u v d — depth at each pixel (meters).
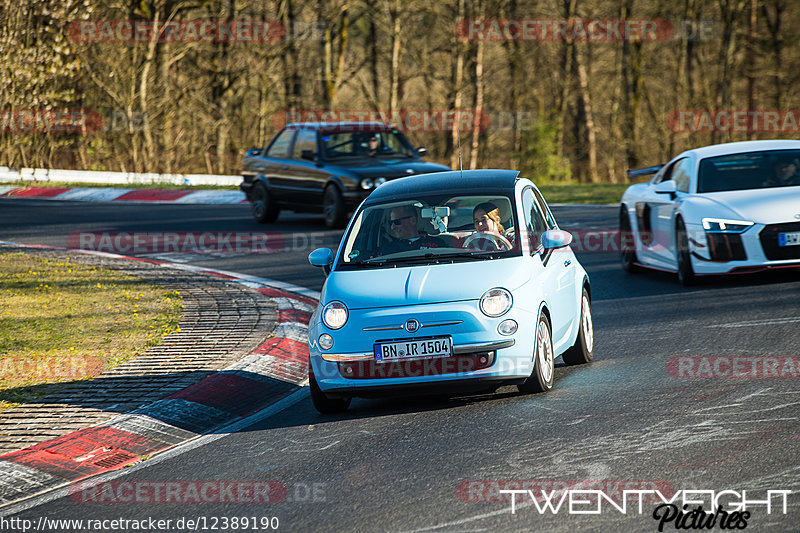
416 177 25.83
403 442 18.56
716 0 139.25
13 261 47.69
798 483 14.44
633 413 19.11
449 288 21.20
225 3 123.94
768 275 35.34
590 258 45.06
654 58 146.25
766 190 34.81
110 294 37.78
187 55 124.69
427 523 13.98
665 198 37.00
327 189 57.62
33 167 96.06
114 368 25.83
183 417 21.61
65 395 23.25
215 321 31.92
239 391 23.78
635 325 29.17
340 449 18.52
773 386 20.30
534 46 143.50
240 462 18.25
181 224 63.16
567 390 21.69
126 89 111.06
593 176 152.38
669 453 16.34
